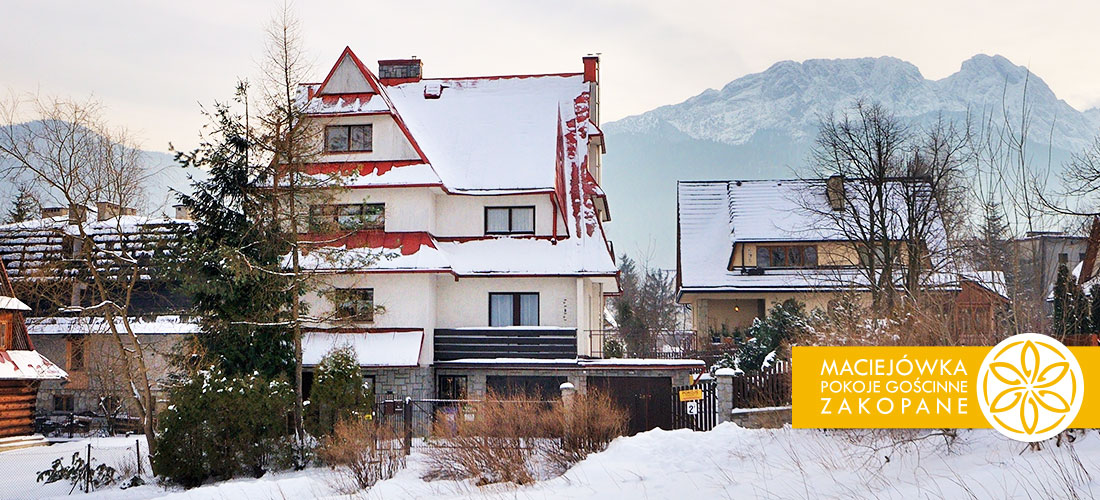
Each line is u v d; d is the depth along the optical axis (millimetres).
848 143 39531
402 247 32031
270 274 25297
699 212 56062
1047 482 10445
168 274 25344
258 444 22031
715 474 15375
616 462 17734
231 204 26047
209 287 24688
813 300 47781
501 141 35406
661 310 82312
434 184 32094
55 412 35094
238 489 18953
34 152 24578
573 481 16688
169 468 21797
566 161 36312
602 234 34406
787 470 14633
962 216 27859
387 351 30750
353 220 28234
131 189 27969
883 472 13125
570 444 19531
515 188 33250
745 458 16422
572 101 38000
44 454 26828
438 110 37625
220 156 25688
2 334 30141
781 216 50625
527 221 33781
